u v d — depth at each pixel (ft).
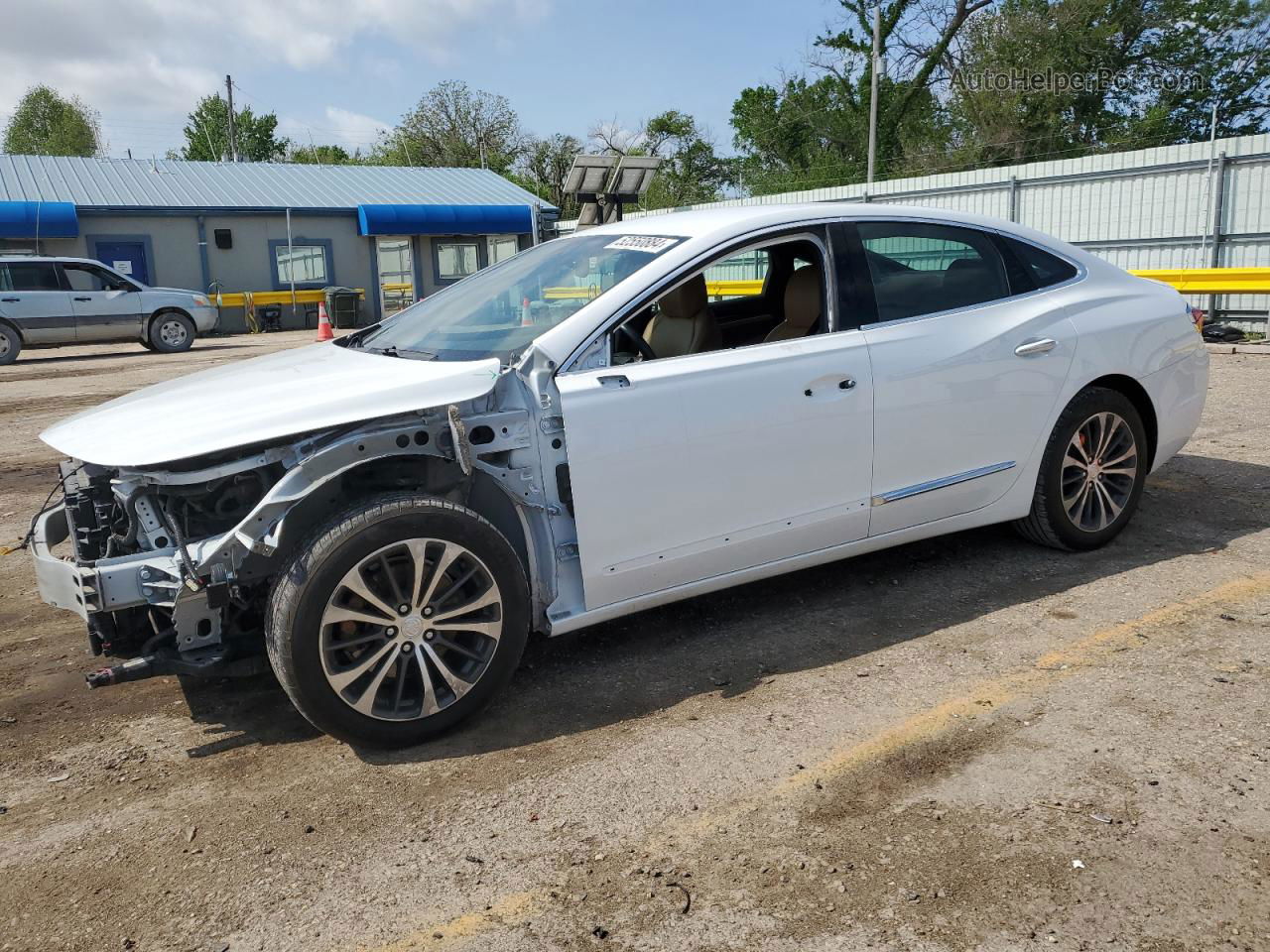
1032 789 8.96
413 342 12.76
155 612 10.91
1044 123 110.52
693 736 10.34
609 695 11.41
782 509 12.09
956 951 7.03
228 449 9.95
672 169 169.37
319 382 11.12
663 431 11.12
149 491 10.11
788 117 134.92
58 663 13.19
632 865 8.24
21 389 42.06
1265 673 10.89
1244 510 16.85
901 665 11.69
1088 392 14.49
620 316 11.39
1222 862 7.81
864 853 8.20
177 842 8.95
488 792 9.49
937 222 13.82
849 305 12.71
